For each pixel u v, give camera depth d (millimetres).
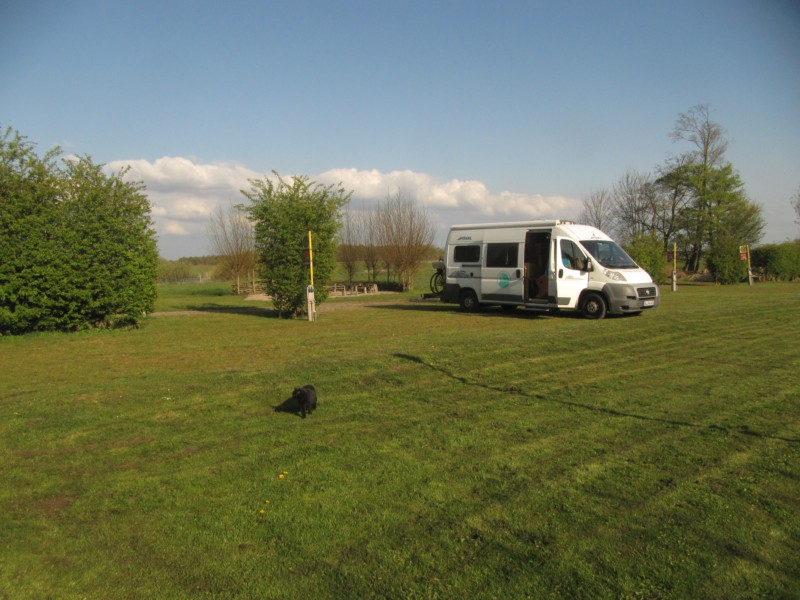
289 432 6121
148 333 16203
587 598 3182
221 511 4320
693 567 3465
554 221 17609
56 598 3271
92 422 6438
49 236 16406
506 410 6844
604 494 4496
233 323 18484
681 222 47875
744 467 4965
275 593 3277
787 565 3482
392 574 3447
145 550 3785
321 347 12258
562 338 11375
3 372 10609
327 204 20219
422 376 8461
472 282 19641
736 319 14469
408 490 4641
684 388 7762
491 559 3590
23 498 4598
